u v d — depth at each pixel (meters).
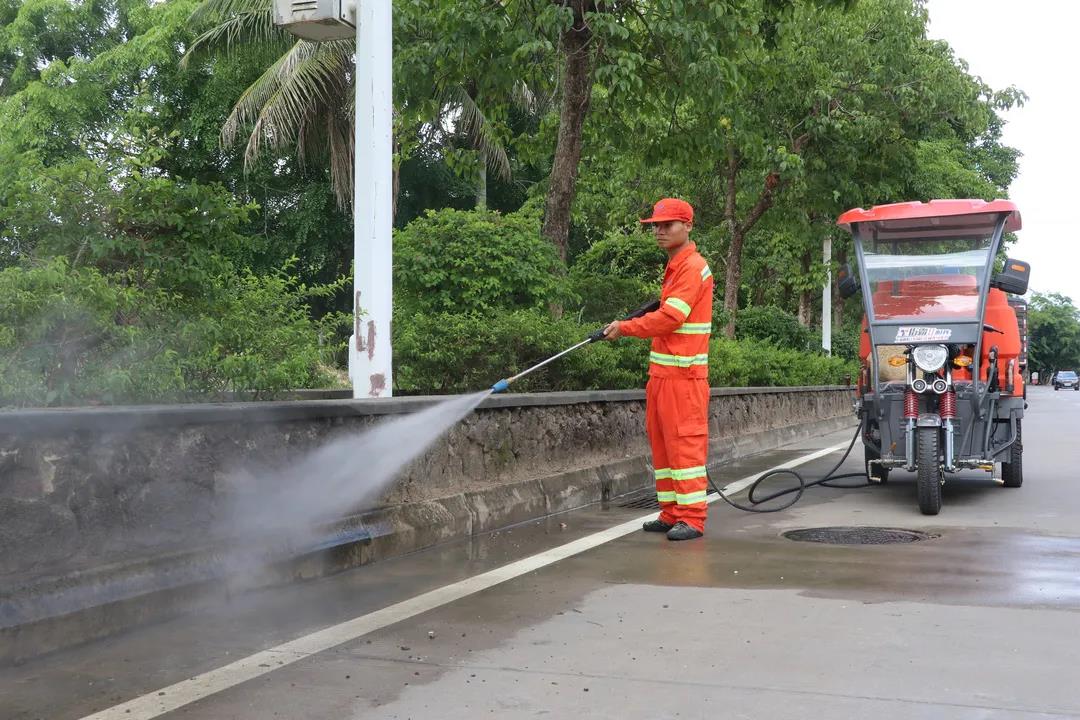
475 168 15.95
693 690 3.75
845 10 14.02
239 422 5.41
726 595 5.31
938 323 9.03
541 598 5.25
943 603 5.09
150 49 25.52
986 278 9.13
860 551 6.62
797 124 21.67
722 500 9.44
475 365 10.06
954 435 8.99
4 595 4.10
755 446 14.95
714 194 25.84
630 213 25.78
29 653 4.11
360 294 7.32
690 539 7.13
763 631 4.57
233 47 23.70
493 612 4.95
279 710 3.54
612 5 12.95
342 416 6.18
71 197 5.93
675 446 7.29
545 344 10.09
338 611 4.96
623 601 5.18
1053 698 3.63
